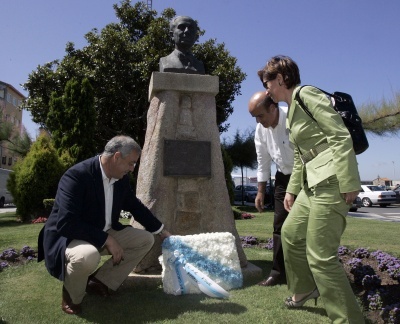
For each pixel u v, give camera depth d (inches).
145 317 109.2
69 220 112.3
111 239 115.8
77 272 108.4
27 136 826.2
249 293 130.5
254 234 277.0
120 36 670.5
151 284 141.3
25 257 198.2
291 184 122.0
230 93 698.2
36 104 664.4
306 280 113.4
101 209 122.2
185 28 178.1
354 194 93.7
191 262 132.6
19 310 116.6
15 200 450.9
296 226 111.6
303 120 104.9
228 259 137.9
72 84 535.2
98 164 121.9
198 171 164.9
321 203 99.6
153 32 673.0
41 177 444.8
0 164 1499.8
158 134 164.6
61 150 523.5
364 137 104.6
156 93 172.9
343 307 95.7
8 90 1723.7
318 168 101.3
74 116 529.7
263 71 115.6
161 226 136.9
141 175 167.2
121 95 681.6
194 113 170.9
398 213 716.0
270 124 147.2
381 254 184.1
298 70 111.6
